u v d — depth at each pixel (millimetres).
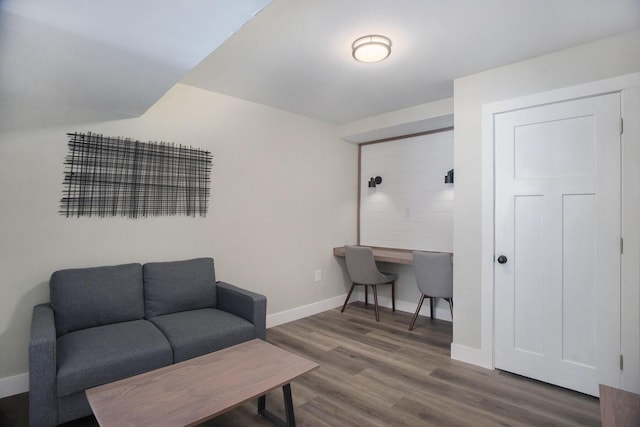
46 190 2305
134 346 1947
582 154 2268
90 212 2475
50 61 1740
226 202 3238
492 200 2617
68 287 2182
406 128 3881
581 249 2270
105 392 1487
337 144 4375
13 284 2195
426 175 4012
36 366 1653
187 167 2971
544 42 2240
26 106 2242
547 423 1926
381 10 1892
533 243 2457
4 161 2166
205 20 1412
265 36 2174
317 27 2068
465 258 2760
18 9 1288
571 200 2309
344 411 2033
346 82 2934
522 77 2498
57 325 2098
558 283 2354
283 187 3730
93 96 2219
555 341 2361
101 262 2523
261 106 3523
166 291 2551
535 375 2436
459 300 2787
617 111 2141
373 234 4520
